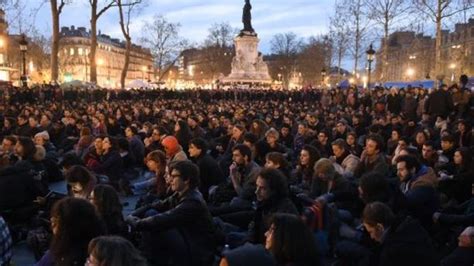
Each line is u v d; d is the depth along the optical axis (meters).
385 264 5.63
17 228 8.70
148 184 11.20
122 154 13.79
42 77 90.88
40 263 5.28
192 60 144.38
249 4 58.41
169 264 6.85
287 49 129.75
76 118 20.45
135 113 26.50
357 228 8.05
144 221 6.77
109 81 139.25
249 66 58.19
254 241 6.94
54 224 5.07
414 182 8.34
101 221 5.23
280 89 52.56
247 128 18.78
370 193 7.34
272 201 6.79
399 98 28.47
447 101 21.25
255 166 9.80
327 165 8.89
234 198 9.27
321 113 26.94
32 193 8.92
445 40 96.31
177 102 38.88
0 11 42.81
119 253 3.91
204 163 10.38
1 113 24.66
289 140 17.53
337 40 72.25
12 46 90.88
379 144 10.60
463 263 6.28
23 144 10.51
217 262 7.65
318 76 114.75
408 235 5.65
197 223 6.95
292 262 4.50
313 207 7.05
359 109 30.39
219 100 46.88
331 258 7.33
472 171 9.52
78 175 7.17
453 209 8.61
